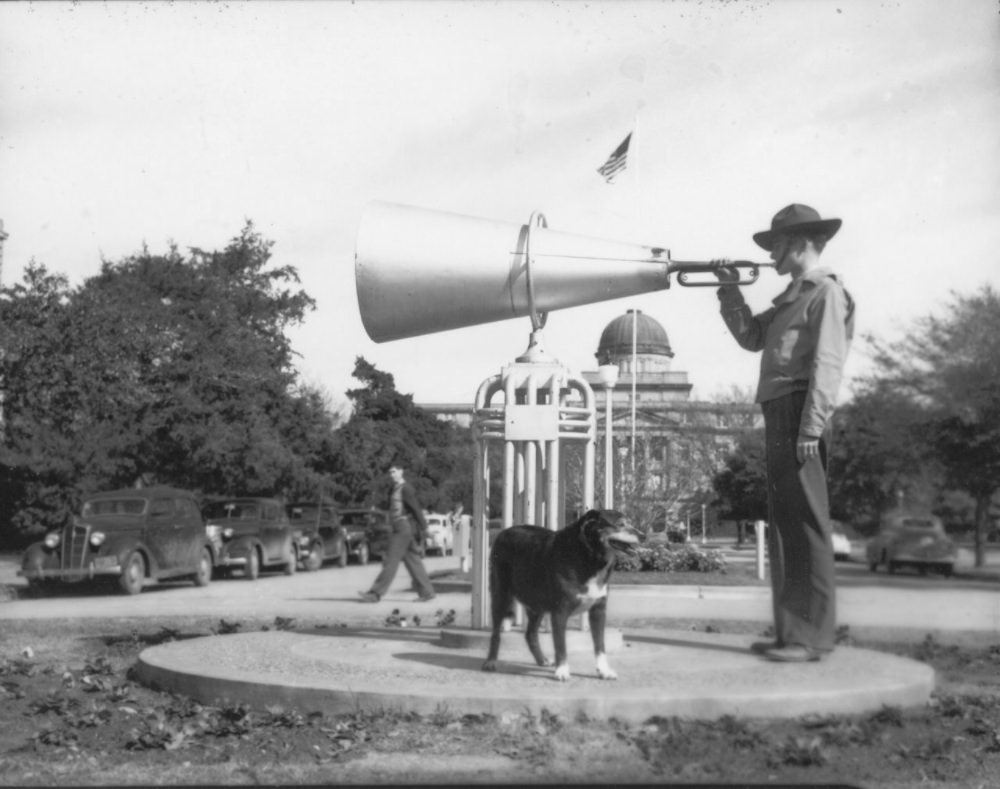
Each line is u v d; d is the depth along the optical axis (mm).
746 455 31484
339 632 9523
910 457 12234
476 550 8234
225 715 6133
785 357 6926
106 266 30734
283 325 32531
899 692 6152
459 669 6906
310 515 31234
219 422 30656
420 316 7738
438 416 54031
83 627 12375
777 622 7102
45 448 27328
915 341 12023
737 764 5070
